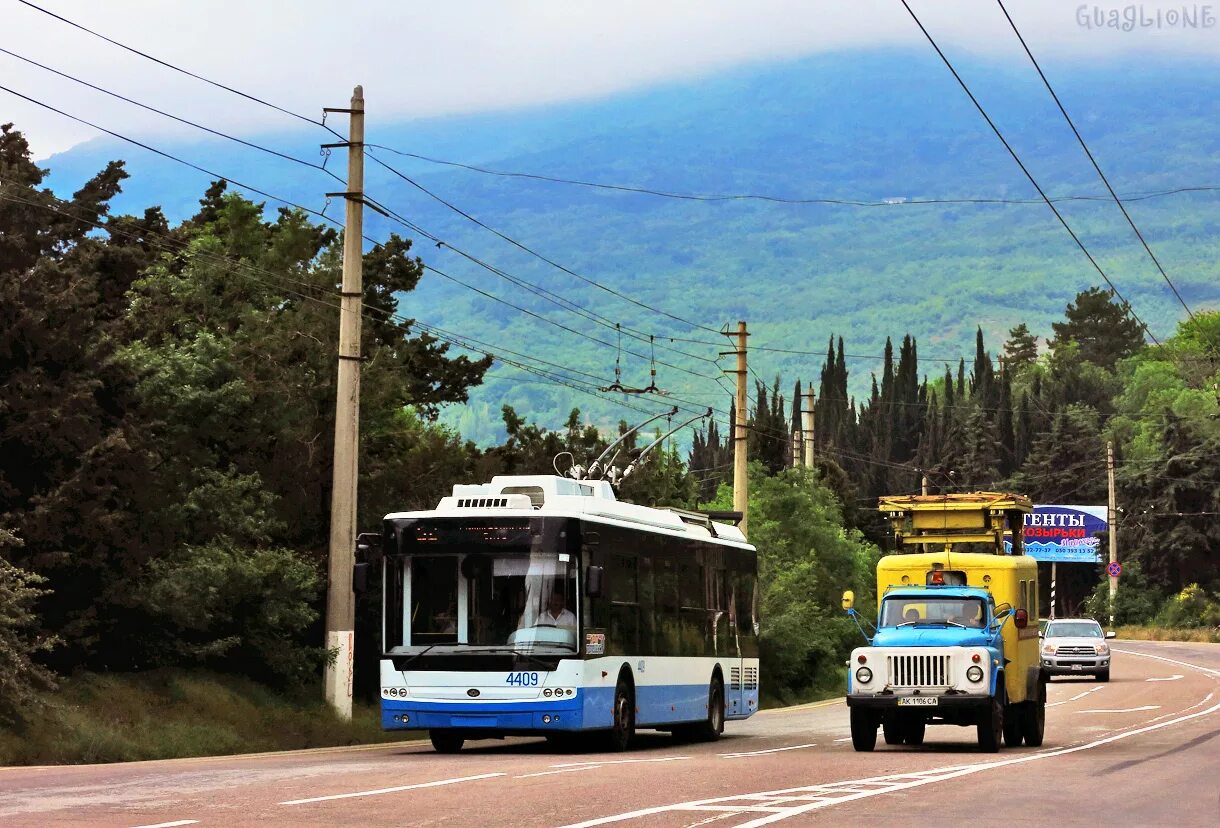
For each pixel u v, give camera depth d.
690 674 54.00
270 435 63.56
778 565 103.94
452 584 45.75
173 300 67.38
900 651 46.06
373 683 67.38
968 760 42.38
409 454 73.56
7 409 49.34
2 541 45.44
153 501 52.94
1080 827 26.36
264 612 56.41
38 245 55.09
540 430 91.38
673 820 26.44
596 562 46.50
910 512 68.25
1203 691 87.81
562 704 44.75
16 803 28.56
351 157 59.06
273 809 27.64
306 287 69.88
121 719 48.97
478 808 28.11
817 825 25.97
